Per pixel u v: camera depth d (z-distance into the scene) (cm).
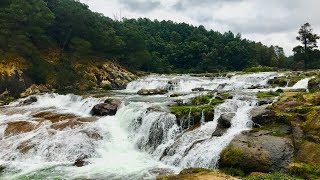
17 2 5309
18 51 5203
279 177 1494
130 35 7869
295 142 1875
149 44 11231
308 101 2280
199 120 2458
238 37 15312
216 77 5422
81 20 6462
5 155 2330
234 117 2247
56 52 6175
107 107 3033
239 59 11700
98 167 2097
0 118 3058
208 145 2042
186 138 2264
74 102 3756
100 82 5934
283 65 12375
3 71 4691
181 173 1814
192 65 11431
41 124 2769
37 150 2352
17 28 5284
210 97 2944
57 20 6391
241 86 4112
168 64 10800
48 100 4106
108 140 2530
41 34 5944
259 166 1775
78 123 2748
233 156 1856
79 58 6350
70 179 1897
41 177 1952
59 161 2250
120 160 2231
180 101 3025
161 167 2064
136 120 2636
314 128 1906
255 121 2159
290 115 2083
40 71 5125
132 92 4869
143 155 2345
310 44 8431
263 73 5275
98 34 6706
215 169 1881
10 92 4603
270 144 1883
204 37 13488
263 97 2702
